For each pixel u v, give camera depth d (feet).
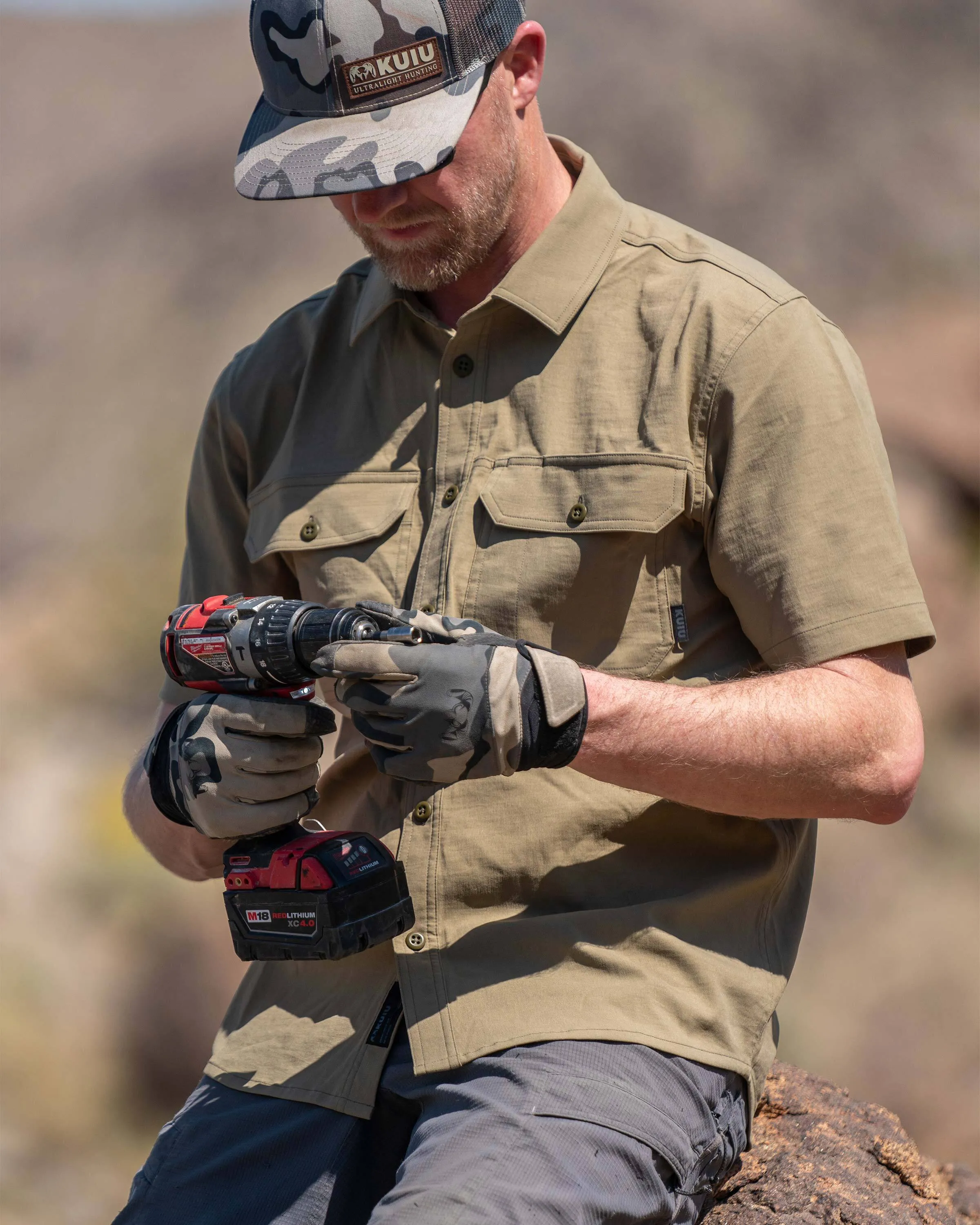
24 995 76.84
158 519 130.52
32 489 137.39
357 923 18.92
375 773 21.95
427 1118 19.11
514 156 21.48
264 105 22.20
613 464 20.20
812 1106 24.94
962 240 153.17
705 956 19.57
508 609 20.42
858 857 96.73
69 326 155.22
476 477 21.08
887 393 128.77
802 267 148.25
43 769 96.73
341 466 22.72
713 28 174.19
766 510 19.67
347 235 156.66
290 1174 20.45
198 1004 79.10
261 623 18.92
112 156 180.65
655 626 20.30
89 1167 70.74
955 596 111.45
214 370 145.07
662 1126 18.13
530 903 20.08
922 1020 87.20
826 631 19.24
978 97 171.32
